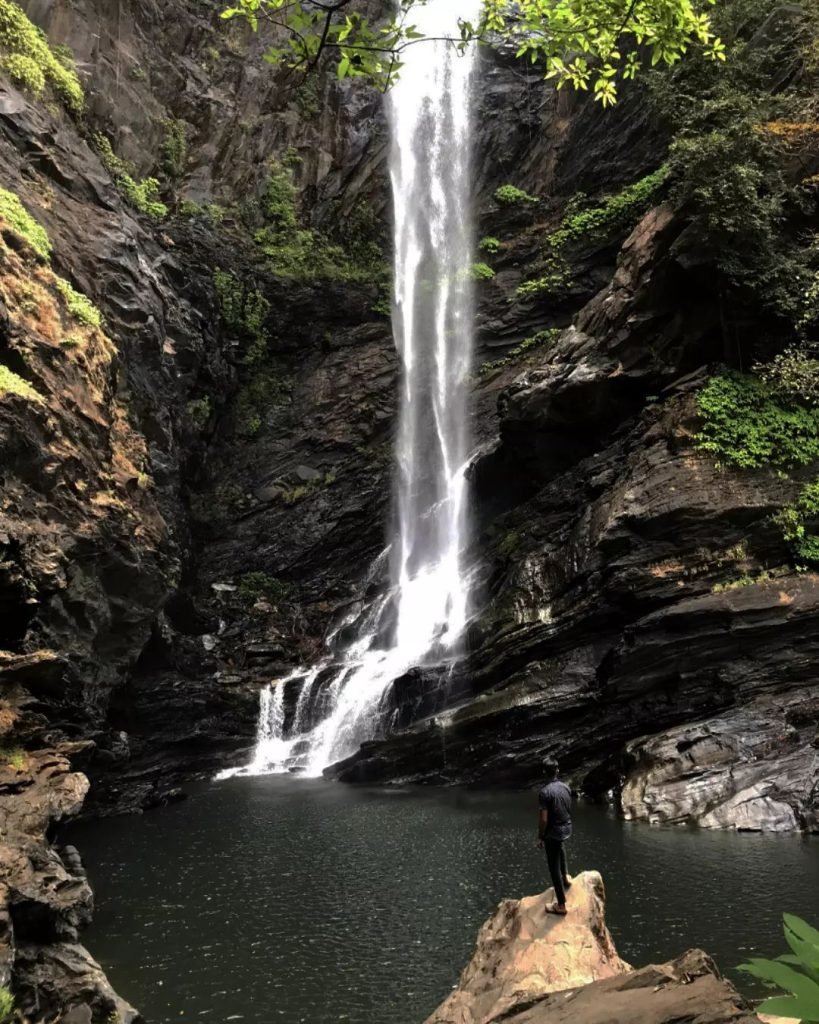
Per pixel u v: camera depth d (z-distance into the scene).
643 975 5.33
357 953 8.92
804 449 17.11
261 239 31.38
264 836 13.96
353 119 33.84
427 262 32.91
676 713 15.58
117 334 19.70
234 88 32.25
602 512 18.50
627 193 27.42
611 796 15.04
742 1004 4.40
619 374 20.58
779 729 14.09
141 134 28.48
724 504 16.78
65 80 22.69
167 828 14.80
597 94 6.95
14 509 13.52
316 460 30.05
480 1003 6.37
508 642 18.66
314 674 23.06
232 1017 7.62
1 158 18.06
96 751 15.67
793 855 11.27
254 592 27.00
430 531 28.41
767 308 18.27
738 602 15.59
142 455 19.23
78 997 7.30
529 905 7.59
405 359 31.39
